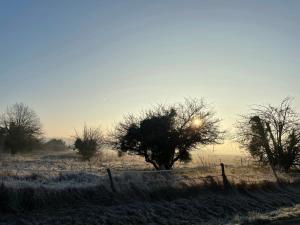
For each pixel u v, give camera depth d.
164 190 22.19
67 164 40.84
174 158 39.22
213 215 20.75
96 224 16.72
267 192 27.25
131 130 39.66
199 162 40.16
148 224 17.83
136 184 21.52
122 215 18.09
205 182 24.88
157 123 38.69
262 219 18.78
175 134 38.72
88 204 18.52
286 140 41.03
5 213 16.31
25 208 16.97
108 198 19.66
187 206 20.97
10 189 17.19
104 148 53.00
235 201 23.50
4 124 71.69
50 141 83.00
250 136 41.78
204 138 39.59
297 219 19.48
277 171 36.28
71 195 18.80
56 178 22.52
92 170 31.69
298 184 31.62
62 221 16.42
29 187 17.86
